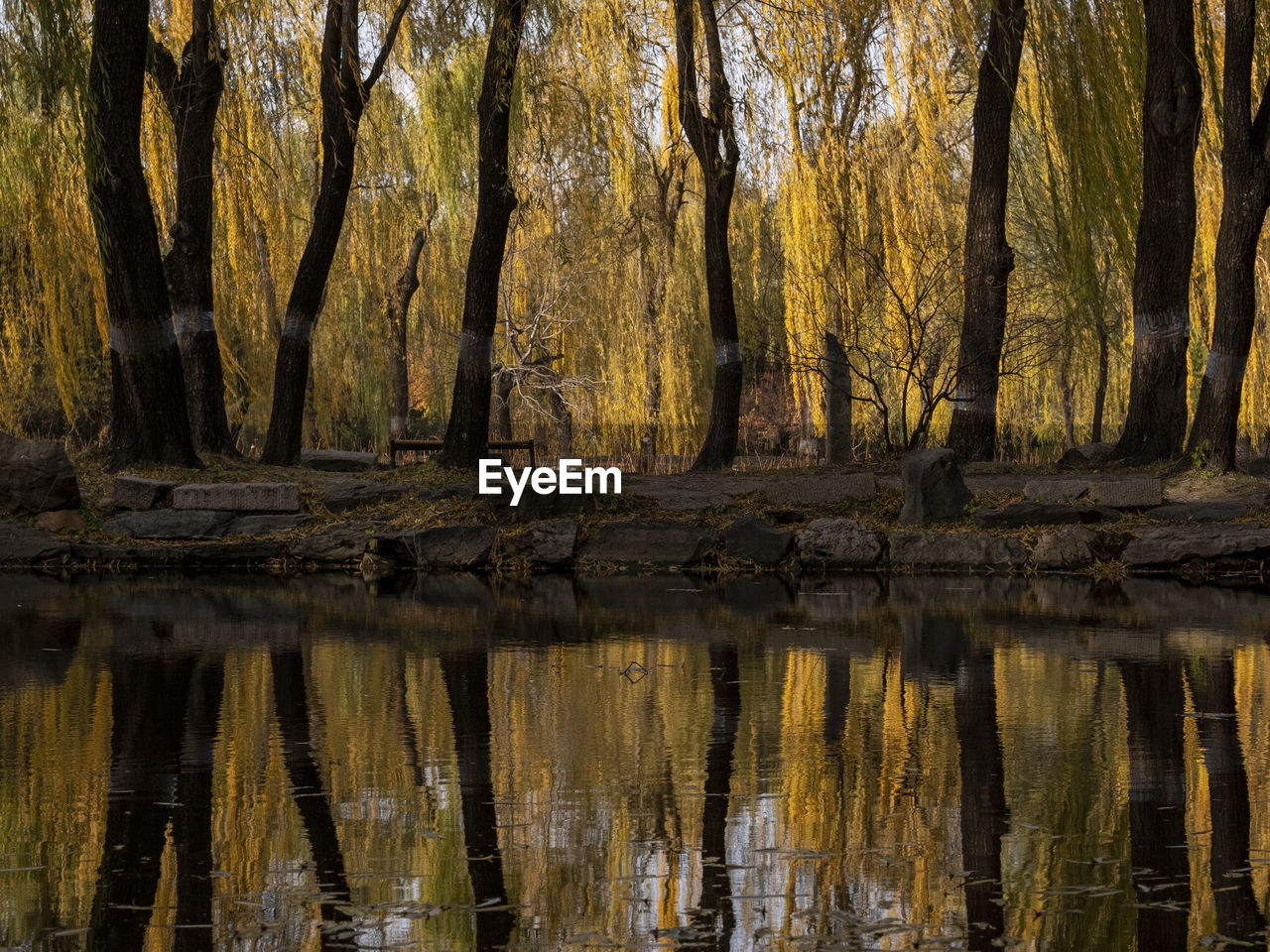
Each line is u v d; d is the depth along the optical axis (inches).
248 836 151.9
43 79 494.6
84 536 560.7
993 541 529.0
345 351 1350.9
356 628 348.2
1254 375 1055.0
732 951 116.3
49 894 131.3
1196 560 510.6
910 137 928.3
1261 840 150.2
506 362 1314.0
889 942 118.4
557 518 579.2
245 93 742.5
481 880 136.6
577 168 916.0
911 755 194.1
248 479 606.5
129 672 269.9
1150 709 229.0
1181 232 644.7
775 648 308.5
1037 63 701.9
